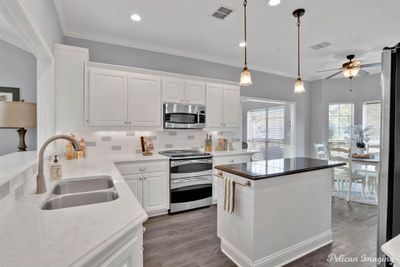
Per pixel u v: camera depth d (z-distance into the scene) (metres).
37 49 1.91
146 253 2.16
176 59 3.82
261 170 2.03
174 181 3.16
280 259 2.01
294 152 5.59
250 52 3.87
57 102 2.54
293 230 2.12
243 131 7.45
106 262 0.77
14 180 1.17
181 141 3.87
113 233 0.81
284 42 3.44
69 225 0.87
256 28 2.96
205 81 3.73
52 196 1.41
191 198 3.30
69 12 2.54
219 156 3.60
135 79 3.09
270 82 5.06
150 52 3.58
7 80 2.84
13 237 0.77
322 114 5.65
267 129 6.56
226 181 2.06
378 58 4.17
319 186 2.33
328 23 2.81
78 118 2.66
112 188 1.59
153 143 3.60
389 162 1.54
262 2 2.33
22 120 1.96
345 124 5.55
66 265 0.62
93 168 2.12
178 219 2.99
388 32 3.07
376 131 5.16
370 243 2.39
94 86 2.79
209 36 3.20
